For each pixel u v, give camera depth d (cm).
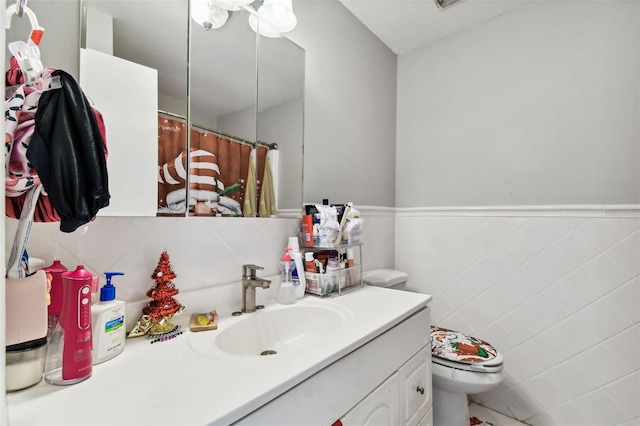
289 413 56
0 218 30
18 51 53
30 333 52
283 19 110
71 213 48
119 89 77
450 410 130
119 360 62
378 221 181
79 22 72
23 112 47
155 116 84
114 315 64
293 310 101
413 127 194
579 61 141
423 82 190
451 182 177
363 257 168
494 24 165
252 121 111
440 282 178
